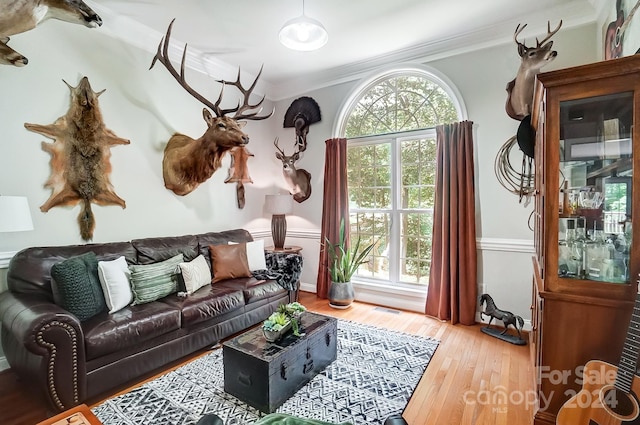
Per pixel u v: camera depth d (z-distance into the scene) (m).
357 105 4.22
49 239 2.57
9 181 2.37
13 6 1.80
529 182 3.03
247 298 3.01
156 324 2.27
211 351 2.69
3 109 2.34
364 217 4.19
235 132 3.19
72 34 2.69
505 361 2.49
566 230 1.68
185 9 2.83
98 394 2.00
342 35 3.31
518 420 1.82
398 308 3.80
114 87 2.98
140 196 3.19
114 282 2.34
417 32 3.25
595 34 2.78
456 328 3.17
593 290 1.59
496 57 3.20
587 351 1.61
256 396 1.88
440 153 3.41
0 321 2.26
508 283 3.17
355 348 2.70
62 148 2.64
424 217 3.74
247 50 3.65
